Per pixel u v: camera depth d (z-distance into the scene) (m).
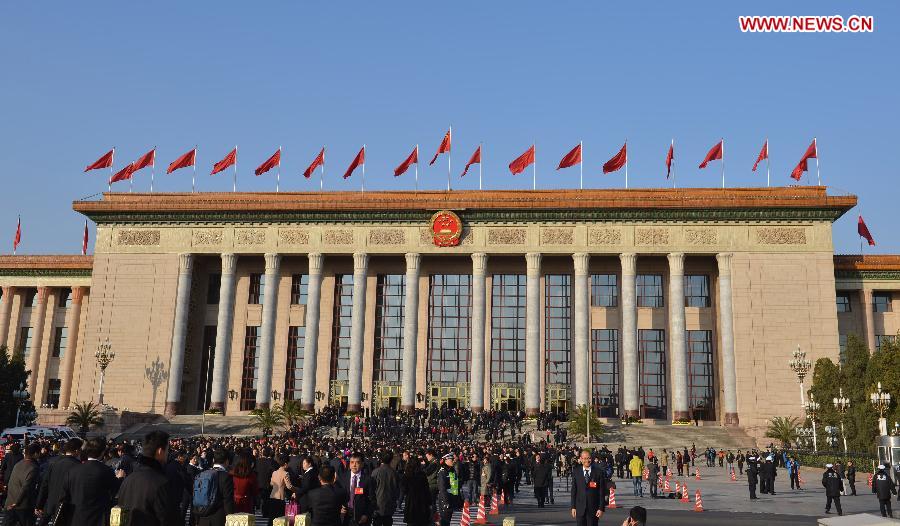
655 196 80.81
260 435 70.31
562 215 79.62
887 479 28.34
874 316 84.25
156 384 79.12
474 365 77.25
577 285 78.56
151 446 10.42
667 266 82.50
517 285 84.00
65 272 91.62
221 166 84.56
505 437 67.00
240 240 82.31
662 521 27.41
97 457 12.38
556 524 25.69
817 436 62.31
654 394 80.19
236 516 10.95
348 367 83.12
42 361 90.25
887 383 53.00
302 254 81.88
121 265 82.50
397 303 84.25
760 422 74.31
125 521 9.98
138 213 82.75
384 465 17.92
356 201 81.56
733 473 51.53
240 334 84.25
